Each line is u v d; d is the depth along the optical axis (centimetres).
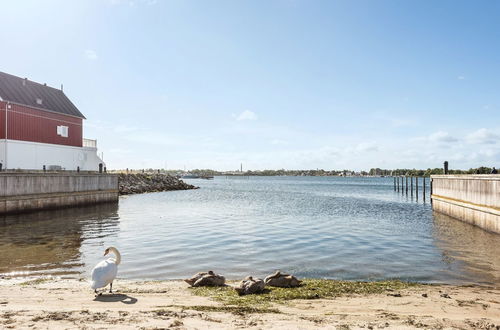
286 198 5772
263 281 1041
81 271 1308
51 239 1953
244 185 13188
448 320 759
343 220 2883
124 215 3127
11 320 666
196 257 1548
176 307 823
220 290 1026
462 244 1881
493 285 1179
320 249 1731
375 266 1425
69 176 3400
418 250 1725
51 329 613
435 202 3672
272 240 1955
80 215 3072
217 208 3906
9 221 2620
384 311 843
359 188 10400
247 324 674
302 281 1162
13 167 3694
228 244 1834
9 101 3688
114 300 891
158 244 1820
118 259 991
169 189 8212
